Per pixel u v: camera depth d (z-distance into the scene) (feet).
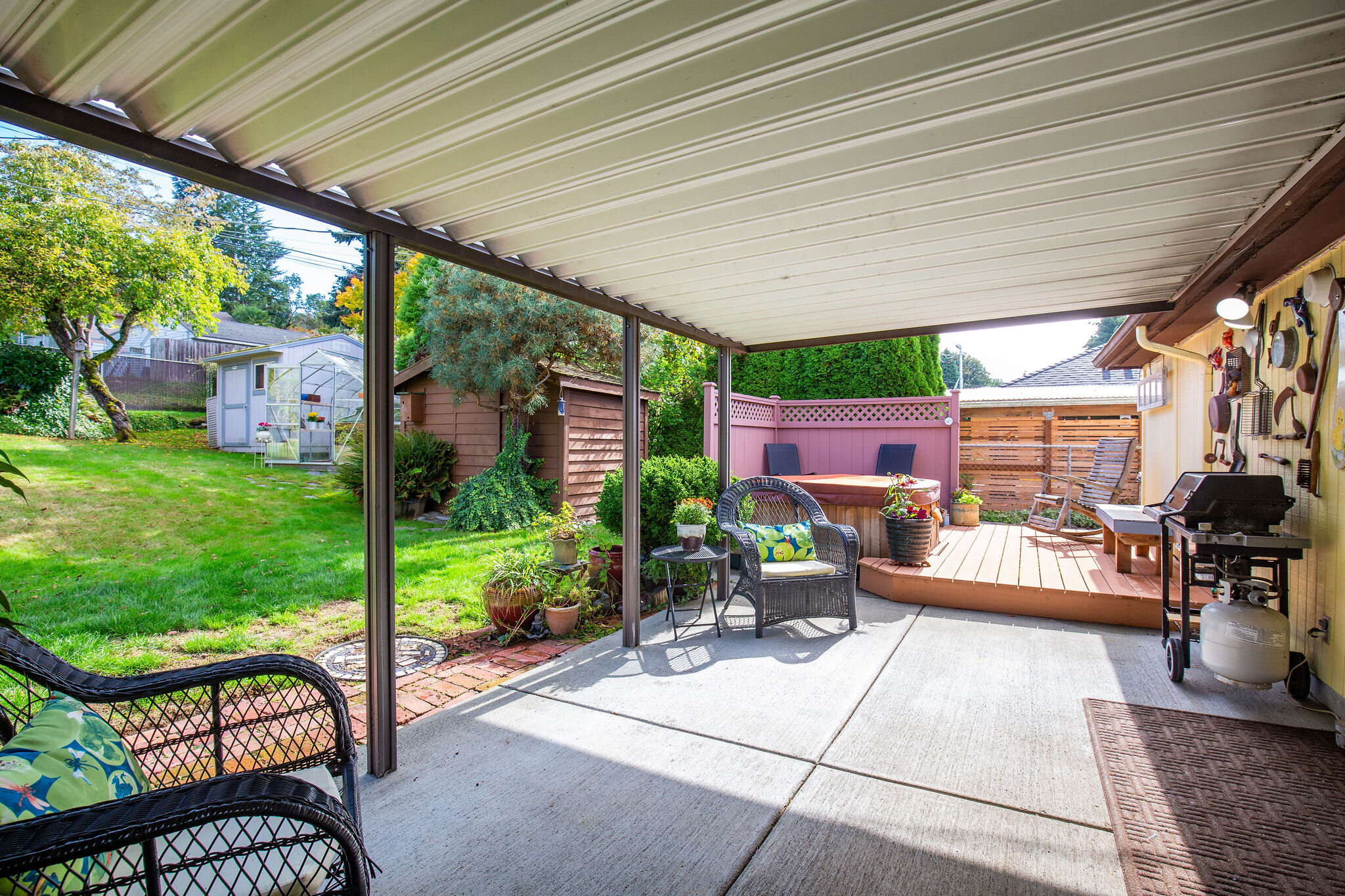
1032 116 5.82
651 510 16.31
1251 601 10.07
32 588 15.92
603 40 4.78
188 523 23.72
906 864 6.20
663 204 7.88
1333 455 9.50
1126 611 14.12
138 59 4.98
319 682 5.44
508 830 6.77
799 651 12.57
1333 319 9.45
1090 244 9.39
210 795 3.33
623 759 8.26
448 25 4.61
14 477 25.64
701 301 12.83
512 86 5.36
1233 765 7.99
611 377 33.40
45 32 4.66
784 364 34.91
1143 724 9.18
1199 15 4.55
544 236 8.96
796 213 8.15
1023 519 33.37
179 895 3.82
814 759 8.27
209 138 6.20
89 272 34.99
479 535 25.34
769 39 4.82
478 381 28.89
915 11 4.50
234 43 4.79
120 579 16.94
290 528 24.16
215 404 48.42
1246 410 13.12
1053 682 10.88
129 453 35.29
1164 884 5.83
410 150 6.41
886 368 32.30
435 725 9.29
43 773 3.52
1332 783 7.57
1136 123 5.97
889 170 6.96
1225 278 10.50
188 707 9.23
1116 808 7.07
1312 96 5.45
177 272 38.55
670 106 5.66
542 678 11.14
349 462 29.96
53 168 33.24
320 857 4.31
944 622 14.57
